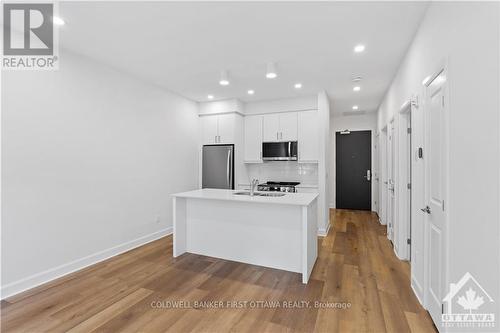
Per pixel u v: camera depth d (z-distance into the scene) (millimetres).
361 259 3152
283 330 1806
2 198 2242
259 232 3000
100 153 3137
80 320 1933
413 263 2389
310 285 2479
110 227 3270
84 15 2111
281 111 4809
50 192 2609
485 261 1184
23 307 2105
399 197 3172
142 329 1825
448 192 1578
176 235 3287
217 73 3492
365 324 1868
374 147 6121
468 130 1336
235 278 2645
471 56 1298
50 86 2613
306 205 2512
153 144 3988
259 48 2717
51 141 2621
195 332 1793
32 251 2453
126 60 3059
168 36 2473
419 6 1974
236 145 4883
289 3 1936
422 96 2166
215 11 2049
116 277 2670
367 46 2648
